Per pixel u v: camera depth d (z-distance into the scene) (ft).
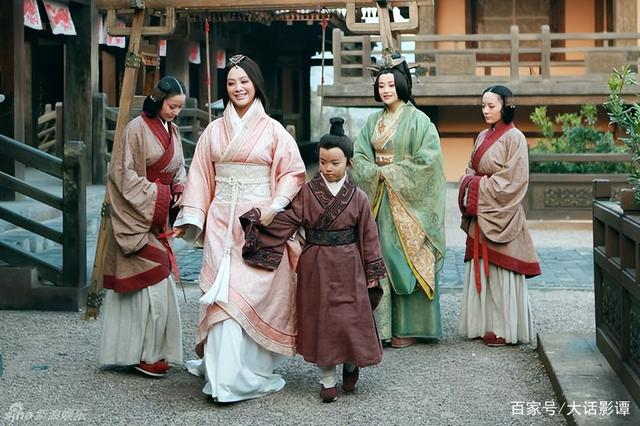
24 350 17.57
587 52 51.78
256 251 14.30
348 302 14.07
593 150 39.99
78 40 41.29
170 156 16.01
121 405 14.17
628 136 15.40
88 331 19.21
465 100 51.39
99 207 35.09
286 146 14.75
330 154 14.12
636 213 13.56
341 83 50.26
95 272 20.29
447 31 58.59
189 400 14.43
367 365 14.02
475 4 58.65
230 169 14.73
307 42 74.43
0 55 33.12
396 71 17.93
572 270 27.30
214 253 14.44
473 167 18.35
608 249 14.89
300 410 13.91
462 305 18.70
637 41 56.49
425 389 15.07
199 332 14.35
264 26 71.61
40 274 21.44
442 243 18.07
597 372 14.58
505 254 17.74
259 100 14.96
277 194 14.43
